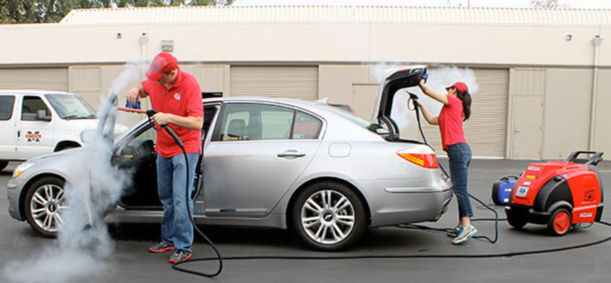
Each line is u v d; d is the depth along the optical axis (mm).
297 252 4625
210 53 16672
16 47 17312
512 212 5594
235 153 4660
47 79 17375
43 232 5027
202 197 4684
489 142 16688
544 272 4098
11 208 5117
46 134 9883
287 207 4645
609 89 16188
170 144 4227
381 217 4516
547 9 18531
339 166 4527
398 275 3996
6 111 10148
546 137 16453
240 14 18984
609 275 4031
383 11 18391
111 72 16891
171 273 3994
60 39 17062
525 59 16219
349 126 4730
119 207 4781
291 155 4594
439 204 4598
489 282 3842
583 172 5465
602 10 18438
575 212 5418
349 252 4648
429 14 18703
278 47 16562
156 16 19219
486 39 16203
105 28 16844
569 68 16250
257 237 5203
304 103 4906
